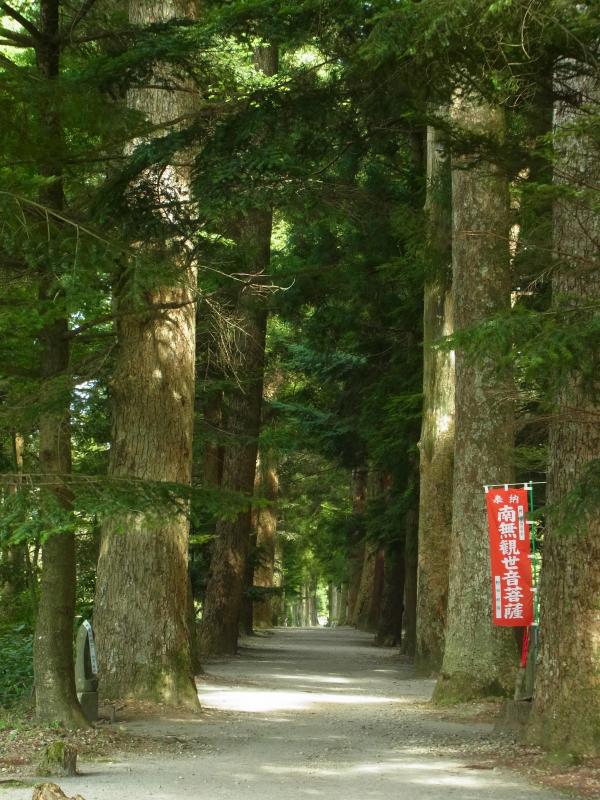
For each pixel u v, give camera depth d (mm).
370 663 24531
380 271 24828
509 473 15953
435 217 18109
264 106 10680
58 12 11172
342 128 10953
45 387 10141
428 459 20656
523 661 12320
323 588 87312
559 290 9953
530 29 7793
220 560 26469
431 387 20594
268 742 11023
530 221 12922
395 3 9148
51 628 10883
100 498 8727
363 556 50281
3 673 14047
